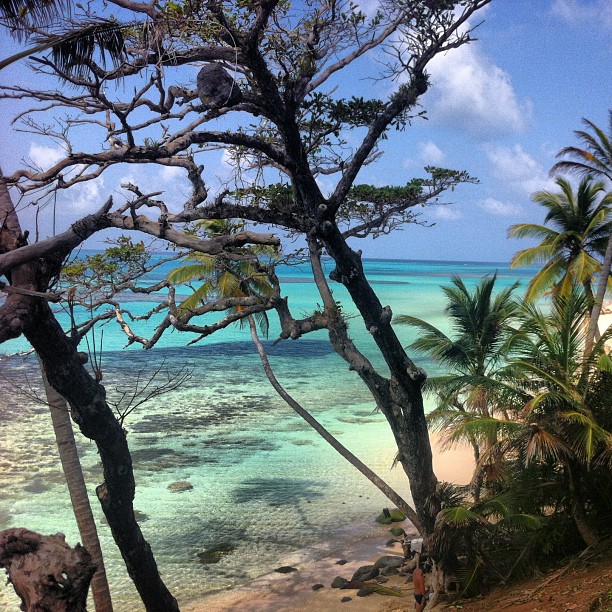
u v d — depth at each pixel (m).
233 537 19.36
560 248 32.53
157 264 11.77
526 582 13.38
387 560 17.47
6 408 34.38
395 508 21.64
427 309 84.00
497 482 15.40
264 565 17.62
